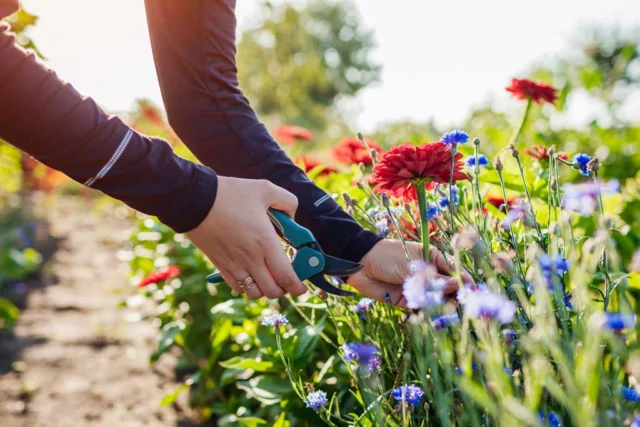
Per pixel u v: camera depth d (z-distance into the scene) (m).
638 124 3.96
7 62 0.91
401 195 1.29
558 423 0.87
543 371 0.73
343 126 9.02
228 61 1.31
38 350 3.18
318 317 1.83
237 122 1.27
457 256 0.88
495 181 1.66
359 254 1.21
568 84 3.26
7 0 0.99
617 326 0.79
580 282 0.83
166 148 1.03
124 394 2.59
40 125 0.94
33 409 2.47
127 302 2.96
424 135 3.95
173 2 1.24
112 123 1.00
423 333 0.99
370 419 1.14
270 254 1.07
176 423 2.31
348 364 1.19
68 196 11.36
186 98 1.27
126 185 1.00
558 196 1.22
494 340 0.77
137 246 3.89
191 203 1.02
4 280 4.63
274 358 1.59
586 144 3.58
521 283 1.07
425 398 1.15
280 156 1.28
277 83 30.70
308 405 1.18
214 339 2.03
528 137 3.34
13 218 7.27
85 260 5.61
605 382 0.86
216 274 1.16
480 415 0.98
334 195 1.85
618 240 1.88
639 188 2.54
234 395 2.29
